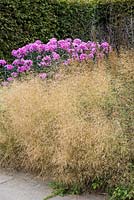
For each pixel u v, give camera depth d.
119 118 3.78
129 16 8.94
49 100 4.31
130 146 3.53
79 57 5.84
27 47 6.35
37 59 6.21
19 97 4.54
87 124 3.72
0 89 5.15
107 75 4.53
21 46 7.61
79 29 9.08
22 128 4.12
